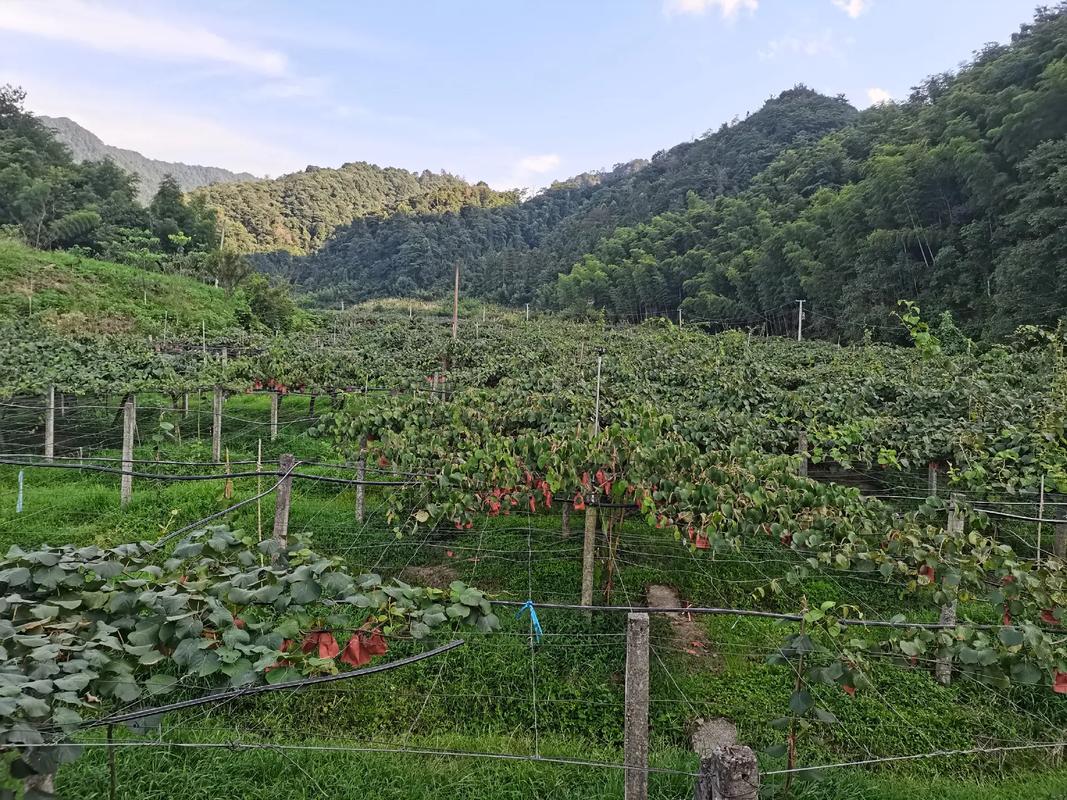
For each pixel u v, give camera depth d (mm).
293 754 3896
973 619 5742
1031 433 6770
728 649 5426
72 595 2863
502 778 3809
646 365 11898
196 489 8797
